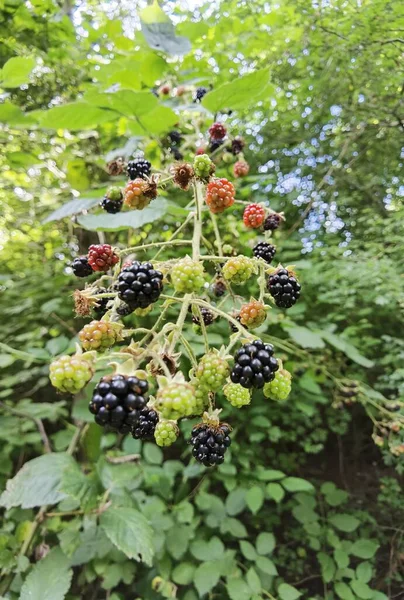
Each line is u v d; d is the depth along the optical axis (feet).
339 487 1.82
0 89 1.04
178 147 1.10
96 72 1.01
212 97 0.76
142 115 0.82
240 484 1.37
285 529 1.68
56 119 0.80
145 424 0.52
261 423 1.42
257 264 0.62
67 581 0.86
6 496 0.85
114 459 1.22
